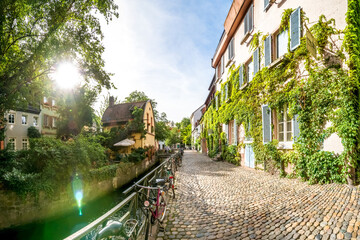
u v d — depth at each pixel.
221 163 14.21
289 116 6.94
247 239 3.05
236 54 13.42
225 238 3.18
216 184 7.19
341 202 3.73
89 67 11.01
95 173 11.19
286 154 7.12
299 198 4.49
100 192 11.72
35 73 10.84
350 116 4.87
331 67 5.45
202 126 35.69
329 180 5.32
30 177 8.17
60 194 8.98
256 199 4.95
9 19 9.16
